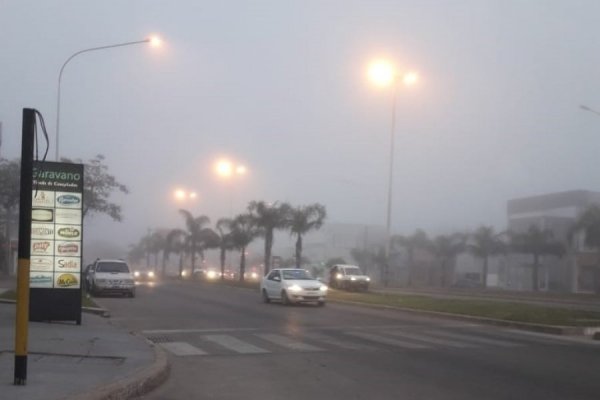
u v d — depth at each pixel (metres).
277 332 20.42
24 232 9.98
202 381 12.41
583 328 21.06
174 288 49.38
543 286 70.69
